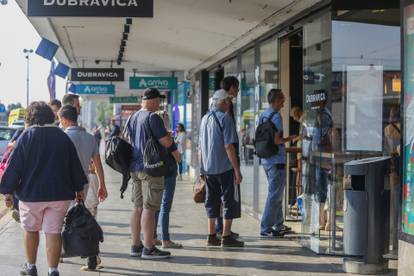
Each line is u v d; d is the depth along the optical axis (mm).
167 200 9148
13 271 7961
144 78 24094
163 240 9195
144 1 9188
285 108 11953
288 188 12062
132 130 8492
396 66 8492
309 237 9172
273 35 11695
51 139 6867
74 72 21734
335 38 8430
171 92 29312
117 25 14070
